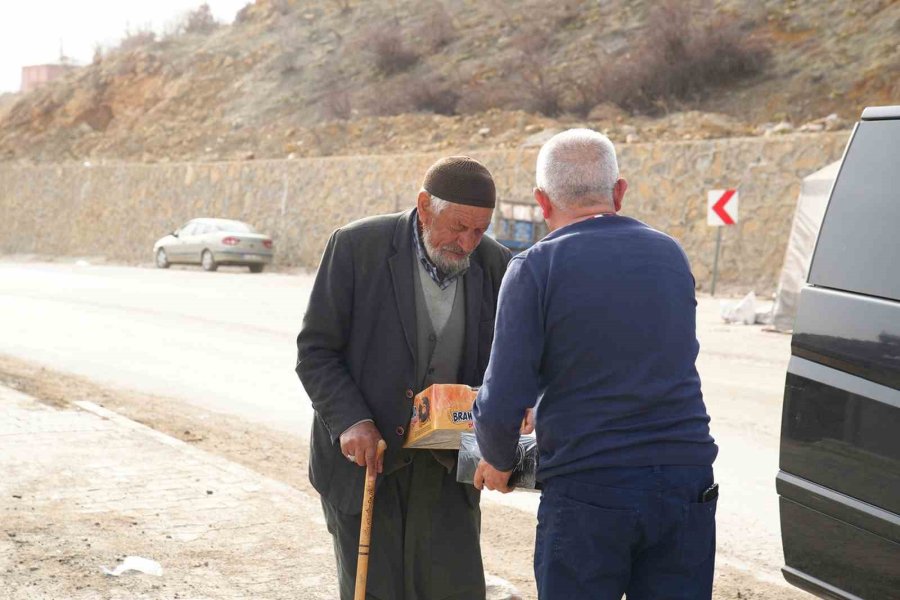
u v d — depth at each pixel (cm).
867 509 331
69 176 4275
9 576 457
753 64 3319
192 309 1794
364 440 337
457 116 3766
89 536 516
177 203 3747
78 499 579
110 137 5225
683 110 3262
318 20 5316
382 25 4922
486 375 296
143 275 2789
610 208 309
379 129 3869
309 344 352
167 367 1159
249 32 5497
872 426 332
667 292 294
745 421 880
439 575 357
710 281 2316
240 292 2184
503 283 301
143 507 569
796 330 364
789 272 1525
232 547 512
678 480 286
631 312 289
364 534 340
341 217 3162
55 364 1159
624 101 3462
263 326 1553
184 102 5147
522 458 306
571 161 306
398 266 348
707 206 2338
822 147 2188
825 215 368
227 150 4422
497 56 4244
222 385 1051
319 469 362
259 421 877
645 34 3766
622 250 295
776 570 528
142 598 442
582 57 3909
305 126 4366
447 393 333
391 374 347
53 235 4350
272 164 3384
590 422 287
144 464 657
